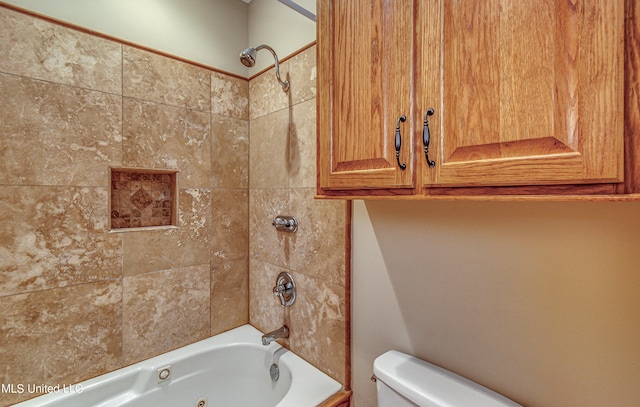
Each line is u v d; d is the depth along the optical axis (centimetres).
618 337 66
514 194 54
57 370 121
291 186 149
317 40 92
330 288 130
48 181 117
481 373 87
